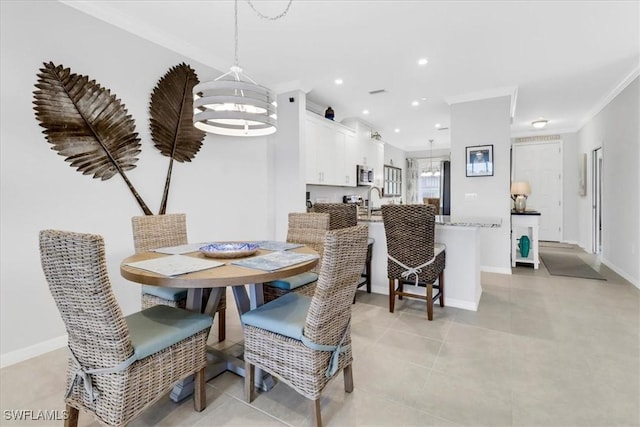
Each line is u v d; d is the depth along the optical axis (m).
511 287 3.85
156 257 1.93
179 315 1.70
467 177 4.70
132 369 1.34
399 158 9.21
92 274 1.19
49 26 2.28
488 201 4.58
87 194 2.50
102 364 1.32
